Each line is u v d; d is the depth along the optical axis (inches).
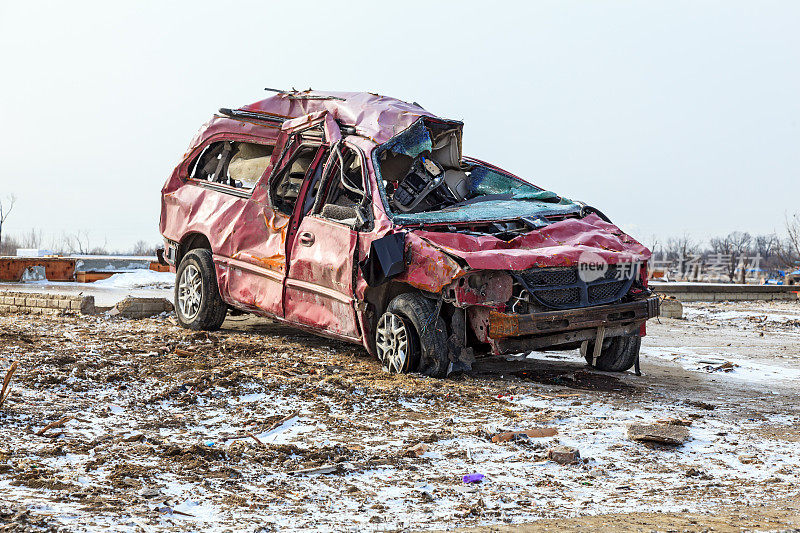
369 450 213.0
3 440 201.2
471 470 199.3
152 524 145.3
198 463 189.0
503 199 387.5
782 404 296.4
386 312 329.4
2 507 146.9
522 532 149.3
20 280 951.6
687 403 291.6
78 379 283.9
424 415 257.9
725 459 217.0
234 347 370.0
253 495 169.8
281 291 371.2
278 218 377.7
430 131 382.9
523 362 380.5
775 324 685.3
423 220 326.3
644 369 378.9
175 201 445.4
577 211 368.8
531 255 309.0
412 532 148.7
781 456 220.1
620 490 185.9
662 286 996.6
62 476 173.5
